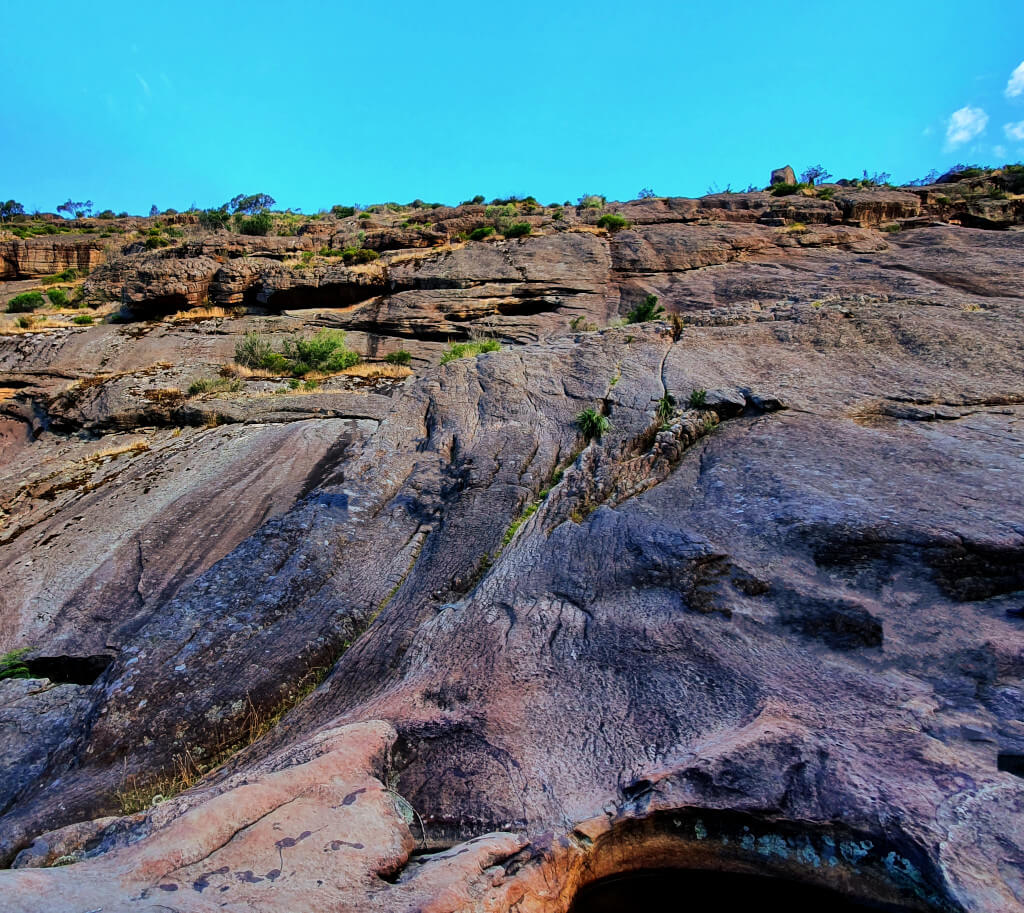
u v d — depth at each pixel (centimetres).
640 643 524
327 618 698
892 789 347
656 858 371
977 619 496
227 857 310
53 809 471
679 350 1245
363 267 2711
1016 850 304
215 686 600
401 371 2003
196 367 2042
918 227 3109
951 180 4212
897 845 320
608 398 1091
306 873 302
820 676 461
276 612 711
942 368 1033
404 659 571
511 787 391
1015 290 1838
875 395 965
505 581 655
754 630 525
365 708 496
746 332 1291
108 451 1540
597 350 1305
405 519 902
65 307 3262
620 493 817
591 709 460
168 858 303
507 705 467
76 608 879
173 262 2675
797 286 2262
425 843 368
